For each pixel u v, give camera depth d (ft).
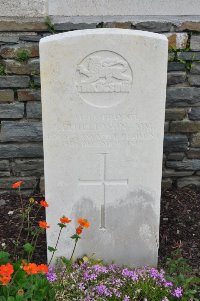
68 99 5.43
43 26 6.89
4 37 6.91
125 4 6.86
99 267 5.96
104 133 5.61
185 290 5.77
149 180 5.84
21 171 7.66
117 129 5.59
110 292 5.70
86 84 5.38
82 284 5.77
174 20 7.02
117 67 5.32
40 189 7.81
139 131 5.61
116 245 6.18
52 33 6.94
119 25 6.95
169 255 6.56
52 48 5.21
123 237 6.14
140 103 5.48
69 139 5.61
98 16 6.89
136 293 5.67
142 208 5.98
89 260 6.16
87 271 5.91
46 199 5.89
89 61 5.29
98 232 6.10
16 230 6.96
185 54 7.20
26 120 7.38
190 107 7.52
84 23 6.90
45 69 5.29
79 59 5.27
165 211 7.43
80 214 5.99
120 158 5.73
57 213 5.97
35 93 7.21
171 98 7.44
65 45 5.20
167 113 7.53
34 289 5.35
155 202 5.95
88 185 5.85
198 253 6.57
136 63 5.31
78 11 6.84
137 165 5.77
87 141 5.63
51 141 5.61
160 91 5.44
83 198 5.91
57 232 6.07
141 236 6.13
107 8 6.86
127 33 5.19
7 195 7.77
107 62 5.30
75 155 5.69
